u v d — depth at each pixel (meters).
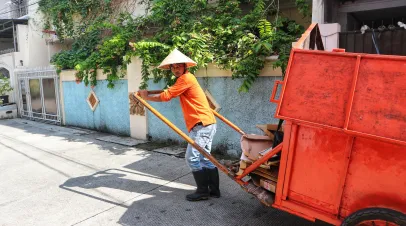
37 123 10.48
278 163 2.96
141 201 4.05
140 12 8.75
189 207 3.83
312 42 3.44
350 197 2.46
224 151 5.78
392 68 2.22
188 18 6.78
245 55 5.17
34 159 6.12
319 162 2.57
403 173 2.21
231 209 3.75
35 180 4.96
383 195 2.31
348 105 2.35
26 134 8.69
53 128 9.38
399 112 2.17
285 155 2.74
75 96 9.11
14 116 12.05
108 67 7.46
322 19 5.12
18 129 9.57
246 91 5.02
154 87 6.68
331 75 2.46
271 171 3.07
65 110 9.66
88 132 8.46
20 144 7.44
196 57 5.51
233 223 3.44
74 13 10.42
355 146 2.39
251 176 3.31
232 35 5.77
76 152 6.50
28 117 11.48
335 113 2.42
